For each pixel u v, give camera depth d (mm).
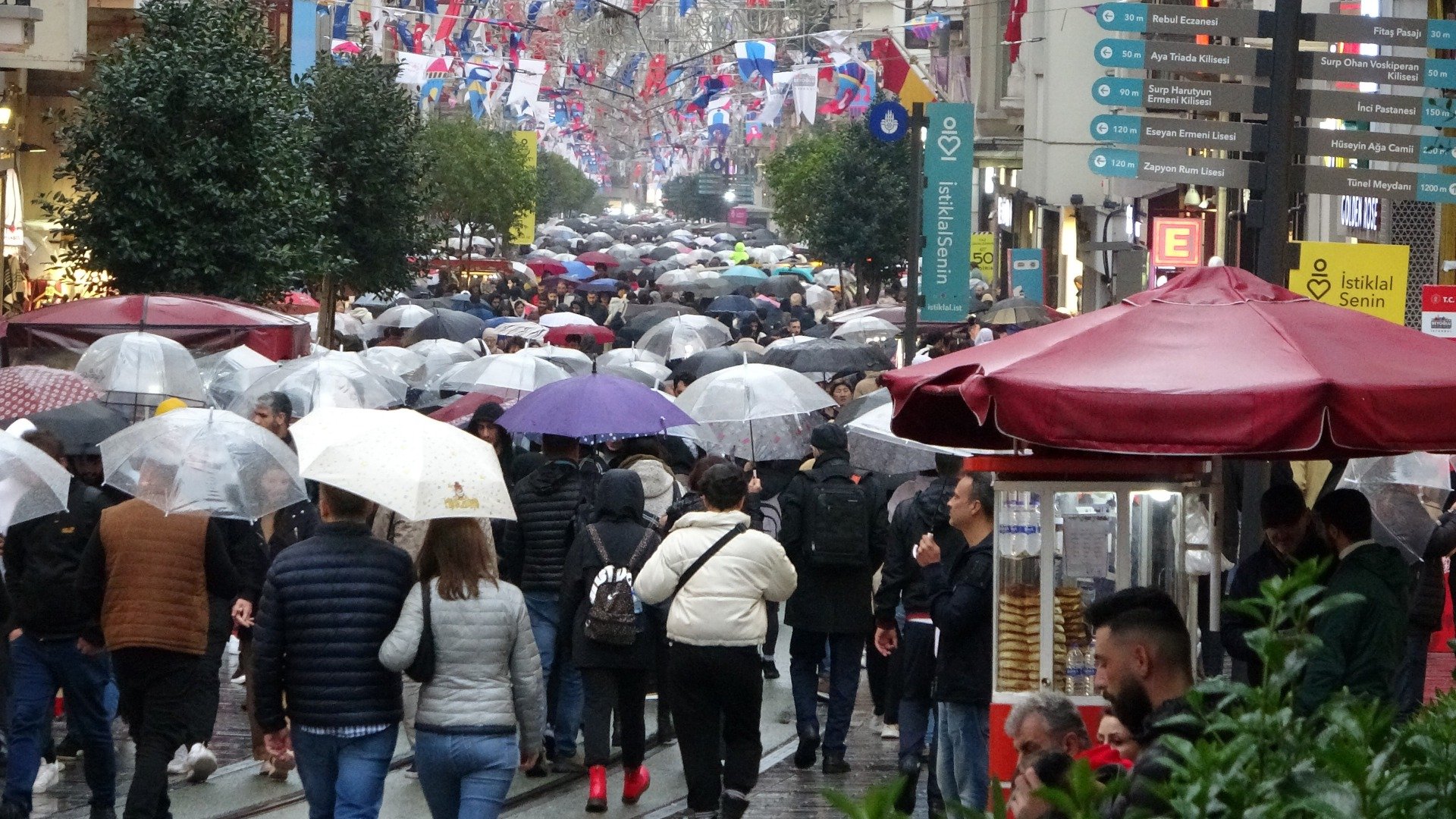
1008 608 14672
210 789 19844
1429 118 22312
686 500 21266
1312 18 21406
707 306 82188
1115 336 12352
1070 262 79938
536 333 52188
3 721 19188
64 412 19641
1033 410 11695
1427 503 22984
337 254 54625
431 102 117500
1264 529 14031
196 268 39469
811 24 118438
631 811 19234
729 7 119000
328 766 14086
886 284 101000
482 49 75375
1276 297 12938
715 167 140250
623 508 19094
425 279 90000
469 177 114438
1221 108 22156
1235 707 7699
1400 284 27125
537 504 20938
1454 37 22047
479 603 13969
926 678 19031
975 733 16516
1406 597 12922
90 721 17156
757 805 19578
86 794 19438
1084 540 14383
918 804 19922
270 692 13977
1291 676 6648
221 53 39656
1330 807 5938
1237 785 6094
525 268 112000
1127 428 11500
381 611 14008
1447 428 11453
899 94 71875
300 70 54562
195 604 16266
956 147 61344
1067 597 14414
